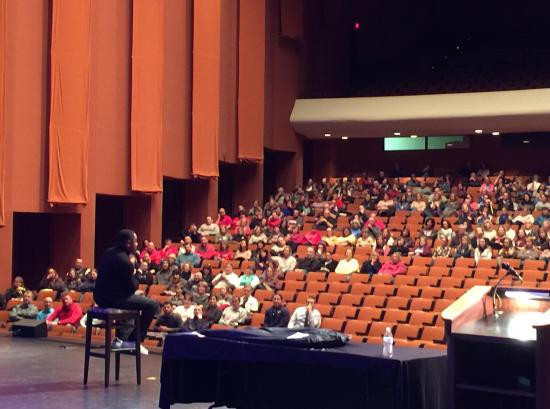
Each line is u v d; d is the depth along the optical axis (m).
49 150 17.12
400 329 13.94
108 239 20.80
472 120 23.81
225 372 6.79
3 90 16.28
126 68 19.12
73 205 17.72
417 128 24.67
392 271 16.94
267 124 24.39
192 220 21.86
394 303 15.30
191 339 6.60
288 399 6.36
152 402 8.16
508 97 23.56
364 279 16.70
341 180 24.66
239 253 18.80
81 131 17.56
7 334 14.62
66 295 15.22
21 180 16.78
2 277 16.42
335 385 6.08
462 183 23.84
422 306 14.95
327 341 6.24
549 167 25.80
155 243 19.94
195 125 20.94
